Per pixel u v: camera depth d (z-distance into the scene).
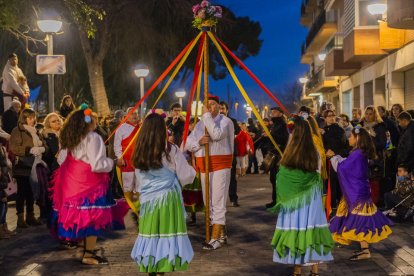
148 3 27.81
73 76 30.36
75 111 7.37
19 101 13.33
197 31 29.36
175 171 6.16
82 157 7.30
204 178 8.62
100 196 7.38
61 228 7.41
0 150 8.47
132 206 8.05
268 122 20.33
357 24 22.03
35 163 9.78
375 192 11.42
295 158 6.50
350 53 22.20
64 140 7.30
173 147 6.15
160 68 31.03
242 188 16.45
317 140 7.38
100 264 7.57
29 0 15.92
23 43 28.31
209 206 8.65
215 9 8.68
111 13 26.19
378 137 11.22
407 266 7.34
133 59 29.17
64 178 7.38
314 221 6.50
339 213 7.98
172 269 5.93
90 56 26.55
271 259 7.79
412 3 14.49
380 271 7.14
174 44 29.02
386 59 21.55
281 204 6.59
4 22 14.60
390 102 21.05
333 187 11.50
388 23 15.24
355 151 7.75
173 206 6.03
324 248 6.53
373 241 7.60
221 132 8.28
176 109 11.87
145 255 5.92
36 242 8.93
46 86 31.44
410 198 10.20
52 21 12.61
